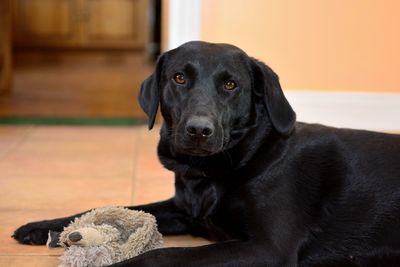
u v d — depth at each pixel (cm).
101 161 340
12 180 294
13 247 207
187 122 181
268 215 186
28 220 235
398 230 200
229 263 169
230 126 193
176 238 223
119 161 341
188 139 181
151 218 193
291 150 201
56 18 867
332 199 202
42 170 315
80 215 214
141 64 891
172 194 276
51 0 860
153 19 880
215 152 184
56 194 271
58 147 374
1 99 557
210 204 196
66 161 338
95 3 867
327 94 405
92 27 876
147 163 337
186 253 169
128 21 880
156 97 209
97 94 603
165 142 206
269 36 402
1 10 585
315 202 200
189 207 207
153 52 896
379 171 204
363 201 202
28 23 863
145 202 262
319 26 400
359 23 400
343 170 204
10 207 251
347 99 406
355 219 201
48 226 210
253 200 188
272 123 196
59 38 874
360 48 403
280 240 181
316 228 200
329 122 408
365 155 206
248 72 200
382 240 200
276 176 195
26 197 265
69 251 176
